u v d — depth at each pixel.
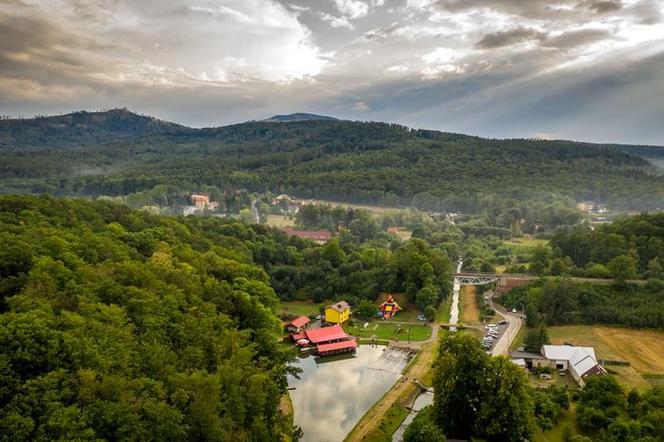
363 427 93.38
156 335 71.62
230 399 65.50
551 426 87.75
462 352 82.94
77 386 53.25
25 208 132.12
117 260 101.94
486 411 78.88
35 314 58.94
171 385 60.91
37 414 48.94
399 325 157.88
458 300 180.50
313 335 140.38
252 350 82.88
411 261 177.88
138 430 51.34
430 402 106.88
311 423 96.06
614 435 78.12
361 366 127.88
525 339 131.75
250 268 138.00
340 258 197.38
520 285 174.75
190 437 58.25
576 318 150.50
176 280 96.56
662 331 141.75
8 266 76.62
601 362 121.06
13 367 52.72
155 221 170.25
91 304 68.69
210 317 86.50
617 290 161.50
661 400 86.62
